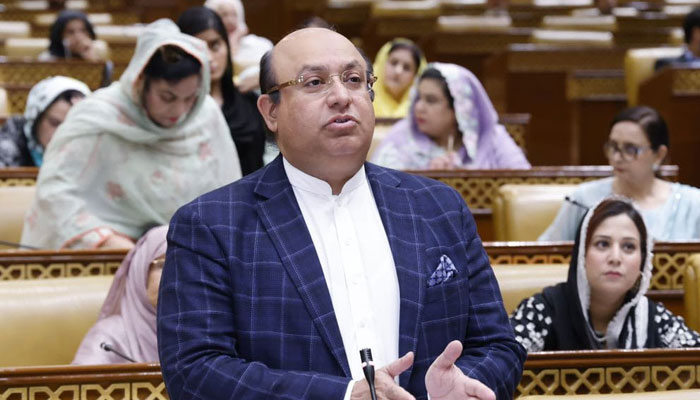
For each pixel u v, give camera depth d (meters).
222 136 4.87
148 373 3.06
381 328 2.19
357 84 2.27
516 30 11.48
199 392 2.08
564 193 5.45
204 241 2.20
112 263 4.38
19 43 10.13
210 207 2.24
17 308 3.79
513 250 4.57
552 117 10.22
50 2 13.24
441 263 2.23
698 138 8.58
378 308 2.20
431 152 6.21
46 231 4.59
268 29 14.94
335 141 2.22
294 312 2.15
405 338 2.16
